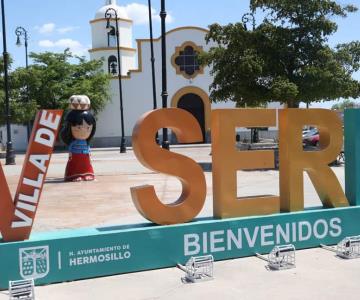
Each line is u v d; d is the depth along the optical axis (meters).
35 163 5.80
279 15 19.56
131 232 6.15
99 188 14.53
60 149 41.84
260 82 19.30
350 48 20.25
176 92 44.47
